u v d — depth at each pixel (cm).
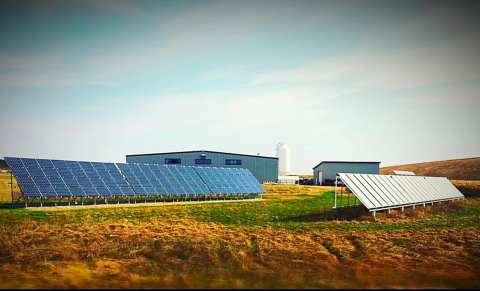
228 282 1443
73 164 4094
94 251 2092
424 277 1591
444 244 2286
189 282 1437
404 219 3309
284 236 2473
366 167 9312
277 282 1445
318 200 5169
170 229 2647
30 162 3728
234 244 2252
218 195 5541
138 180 4522
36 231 2447
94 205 3825
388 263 1895
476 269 1792
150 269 1780
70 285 1381
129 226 2725
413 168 17662
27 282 1454
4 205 3556
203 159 8775
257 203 4650
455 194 5672
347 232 2622
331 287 1335
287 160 13950
